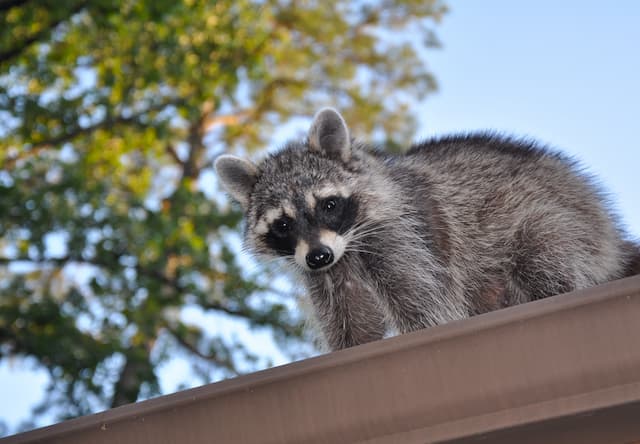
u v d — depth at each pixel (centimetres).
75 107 1644
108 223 1496
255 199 698
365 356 363
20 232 1541
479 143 708
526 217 650
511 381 344
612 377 334
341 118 692
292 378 372
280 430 372
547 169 670
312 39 2158
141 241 1513
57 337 1498
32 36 1561
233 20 1730
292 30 2161
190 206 1608
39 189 1498
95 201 1515
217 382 384
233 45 1706
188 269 1584
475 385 349
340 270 674
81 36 1705
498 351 347
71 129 1698
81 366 1498
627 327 333
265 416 375
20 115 1602
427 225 665
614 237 656
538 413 342
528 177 665
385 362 362
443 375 354
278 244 682
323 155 698
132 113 1734
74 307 1556
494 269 658
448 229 666
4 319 1498
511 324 346
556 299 342
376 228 670
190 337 1733
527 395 343
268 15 2020
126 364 1656
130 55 1681
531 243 645
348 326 676
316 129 698
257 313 1566
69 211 1474
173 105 1730
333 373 368
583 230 641
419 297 654
